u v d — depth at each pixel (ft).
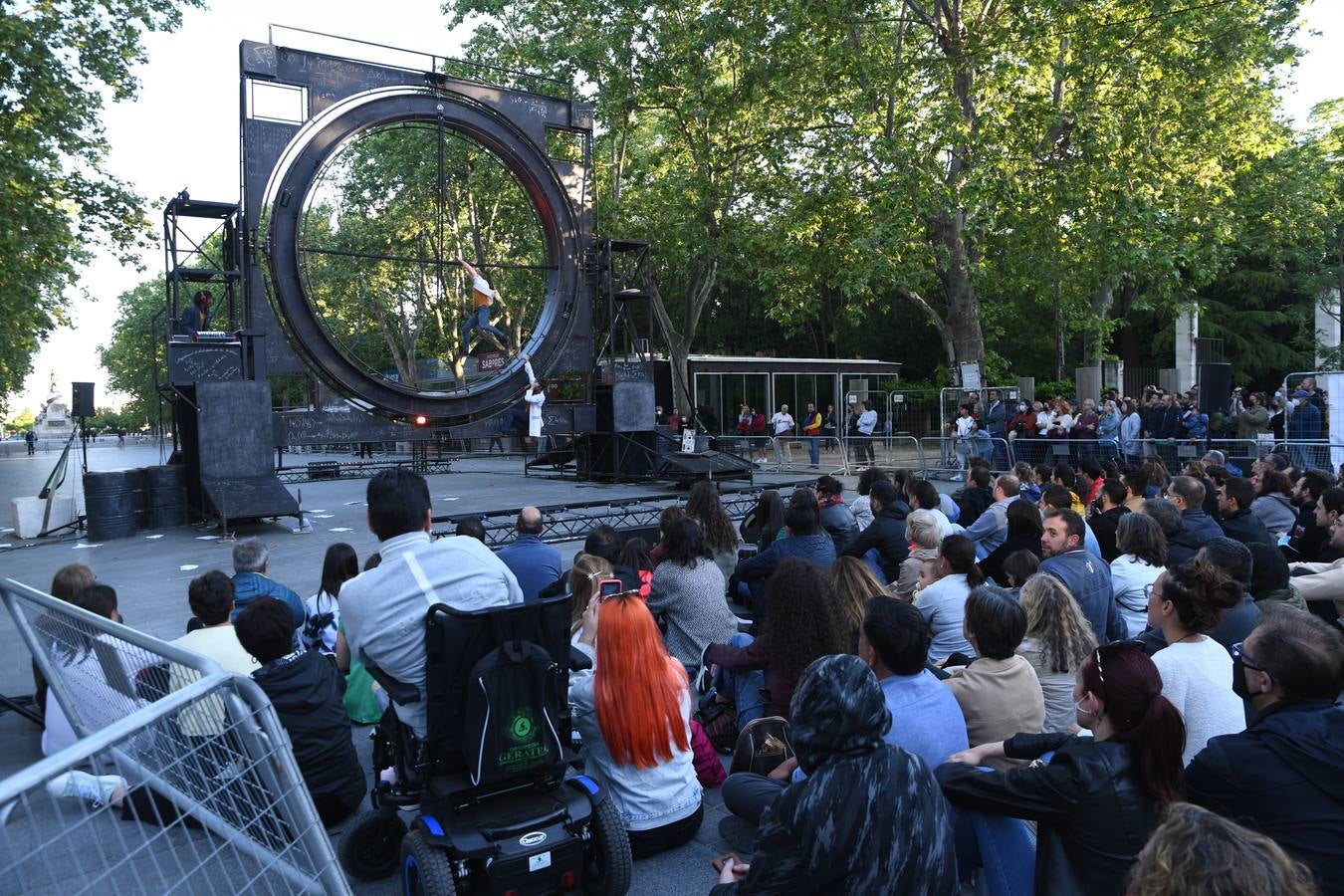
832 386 99.19
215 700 8.20
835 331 120.16
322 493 61.11
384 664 10.55
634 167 81.30
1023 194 65.36
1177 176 71.82
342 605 10.71
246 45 42.96
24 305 70.74
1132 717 8.28
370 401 47.57
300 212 44.91
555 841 10.21
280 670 12.60
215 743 8.07
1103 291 81.10
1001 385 91.86
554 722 10.45
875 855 6.75
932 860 6.84
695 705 16.40
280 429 44.96
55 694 14.06
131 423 380.17
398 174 89.20
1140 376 108.58
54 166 61.62
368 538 39.52
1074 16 63.31
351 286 95.40
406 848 10.35
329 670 13.20
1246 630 13.21
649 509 45.55
